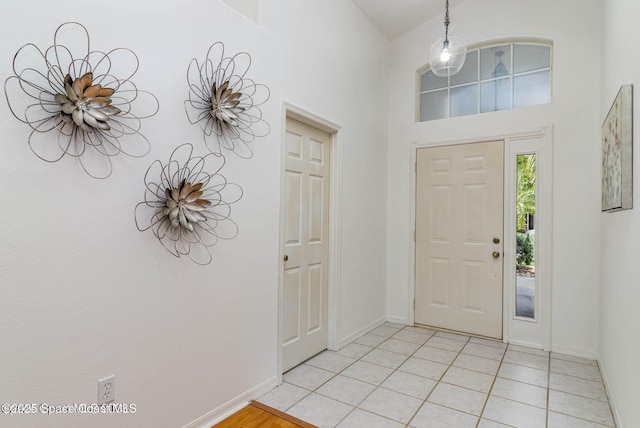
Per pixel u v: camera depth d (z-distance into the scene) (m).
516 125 3.26
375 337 3.37
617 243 2.09
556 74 3.09
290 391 2.31
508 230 3.29
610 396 2.18
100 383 1.45
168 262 1.71
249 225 2.16
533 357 2.91
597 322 2.88
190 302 1.81
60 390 1.34
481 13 3.42
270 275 2.31
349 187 3.22
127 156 1.55
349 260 3.23
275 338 2.36
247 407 2.11
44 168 1.29
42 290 1.29
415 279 3.76
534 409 2.12
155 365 1.65
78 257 1.39
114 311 1.50
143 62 1.60
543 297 3.10
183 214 1.71
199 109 1.86
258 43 2.22
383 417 2.02
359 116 3.36
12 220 1.22
